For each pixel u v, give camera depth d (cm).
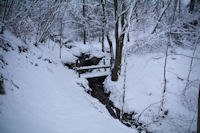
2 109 178
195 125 346
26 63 368
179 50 614
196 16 740
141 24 673
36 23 553
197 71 475
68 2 578
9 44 356
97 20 638
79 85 523
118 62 576
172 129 359
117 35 533
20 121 178
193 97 407
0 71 246
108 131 238
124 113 446
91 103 392
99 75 658
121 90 529
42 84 333
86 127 226
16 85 252
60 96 315
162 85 464
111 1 608
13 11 441
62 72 562
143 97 465
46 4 535
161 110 402
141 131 374
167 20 748
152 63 582
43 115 219
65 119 233
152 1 820
